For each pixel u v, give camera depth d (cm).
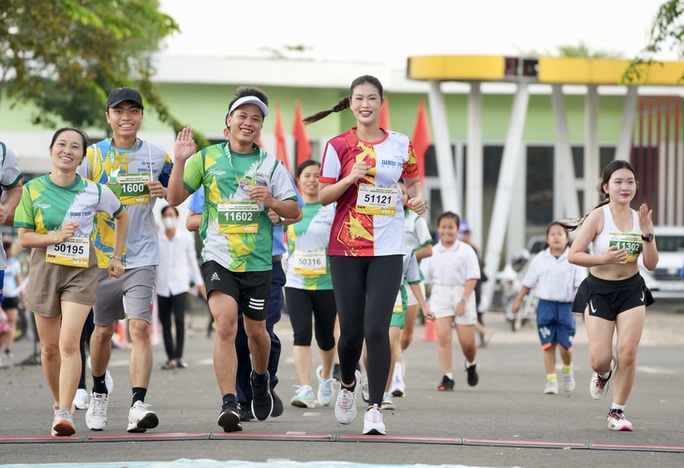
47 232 1209
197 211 1405
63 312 1200
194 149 1195
